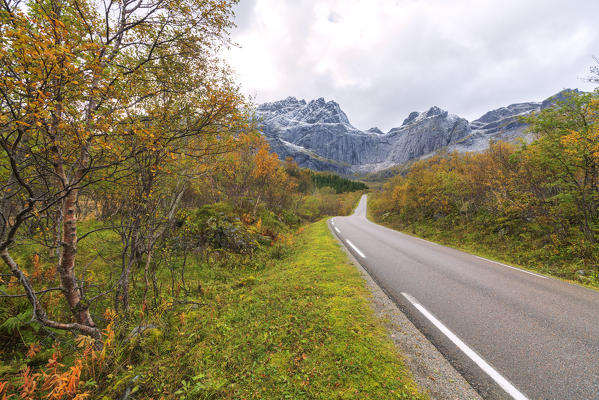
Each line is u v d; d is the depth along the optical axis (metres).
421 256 9.23
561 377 2.71
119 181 4.32
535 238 10.99
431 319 4.11
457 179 18.16
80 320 3.74
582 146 8.27
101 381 3.01
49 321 3.10
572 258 8.60
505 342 3.43
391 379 2.67
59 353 3.52
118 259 8.03
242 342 3.55
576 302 4.91
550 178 10.57
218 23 4.59
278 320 4.10
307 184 47.59
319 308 4.45
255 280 6.72
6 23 2.25
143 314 4.64
